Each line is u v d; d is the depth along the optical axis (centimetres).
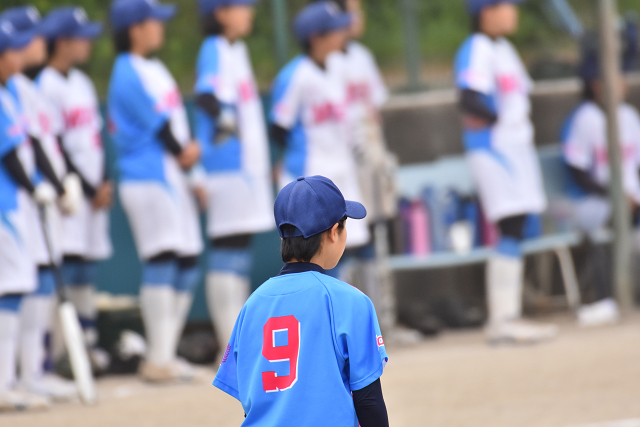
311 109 2162
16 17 1983
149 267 1997
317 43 2166
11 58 1852
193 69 2516
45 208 1811
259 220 2106
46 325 1881
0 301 1731
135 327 2305
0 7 2344
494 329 2195
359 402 713
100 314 2280
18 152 1761
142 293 2000
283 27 2441
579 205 2531
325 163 2172
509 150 2164
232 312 2086
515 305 2202
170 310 1995
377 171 2288
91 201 2144
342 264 2173
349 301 727
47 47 2106
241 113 2111
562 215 2577
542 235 2594
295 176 2178
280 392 712
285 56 2447
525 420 1420
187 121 2462
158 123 1978
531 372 1795
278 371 718
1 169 1748
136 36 2016
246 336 746
